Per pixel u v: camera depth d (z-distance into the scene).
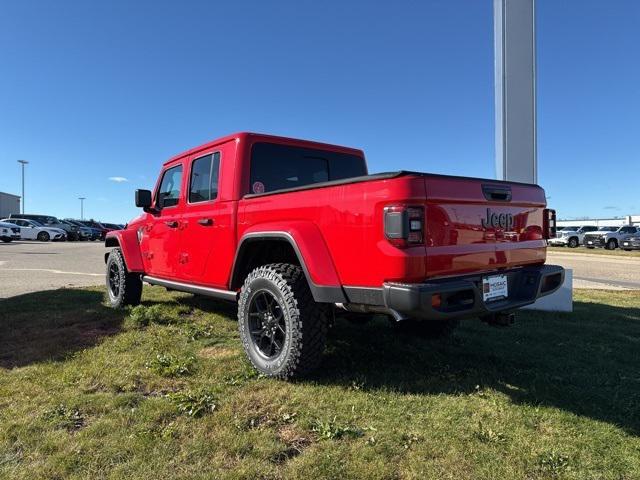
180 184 5.34
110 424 2.90
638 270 15.01
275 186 4.65
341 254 3.33
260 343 3.98
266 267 3.86
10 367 3.98
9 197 70.50
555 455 2.60
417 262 3.00
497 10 7.09
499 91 7.04
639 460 2.58
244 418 3.01
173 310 6.06
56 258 16.50
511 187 3.73
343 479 2.37
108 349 4.46
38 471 2.40
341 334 5.06
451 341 4.93
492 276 3.51
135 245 6.22
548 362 4.30
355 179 3.24
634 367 4.23
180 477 2.36
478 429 2.89
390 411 3.14
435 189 3.11
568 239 35.78
